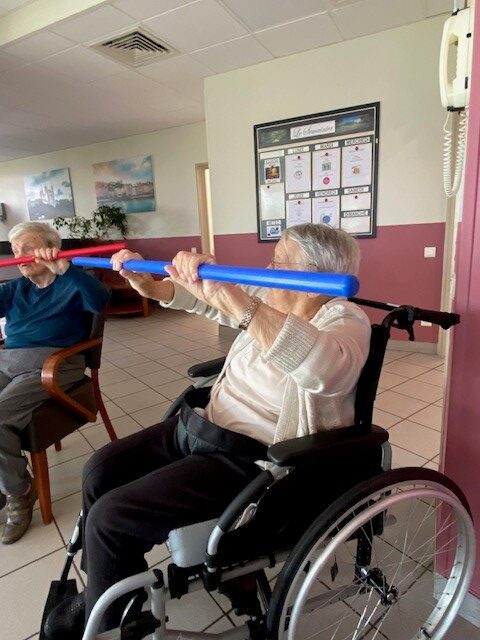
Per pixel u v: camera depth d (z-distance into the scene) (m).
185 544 0.75
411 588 1.13
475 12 0.84
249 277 0.67
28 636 1.06
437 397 2.33
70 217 6.48
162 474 0.85
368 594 1.10
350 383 0.76
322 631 1.03
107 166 5.87
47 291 1.64
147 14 2.50
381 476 0.80
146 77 3.47
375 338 0.85
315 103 3.08
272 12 2.51
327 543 0.80
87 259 1.25
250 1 2.39
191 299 1.16
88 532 0.81
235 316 0.75
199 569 0.78
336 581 1.14
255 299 0.76
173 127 5.20
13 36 2.75
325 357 0.71
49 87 3.65
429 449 1.77
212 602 1.13
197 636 0.81
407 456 1.72
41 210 6.79
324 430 0.83
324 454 0.73
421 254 2.97
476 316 0.93
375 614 1.07
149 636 0.83
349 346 0.76
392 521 1.01
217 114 3.50
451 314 0.92
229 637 0.84
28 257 1.40
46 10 2.57
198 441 0.92
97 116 4.59
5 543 1.38
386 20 2.63
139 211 5.77
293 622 0.75
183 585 0.77
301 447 0.73
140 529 0.79
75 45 2.87
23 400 1.41
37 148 6.07
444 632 0.95
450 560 1.06
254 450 0.87
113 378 2.97
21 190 6.94
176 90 3.82
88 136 5.48
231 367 1.07
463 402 0.98
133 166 5.65
